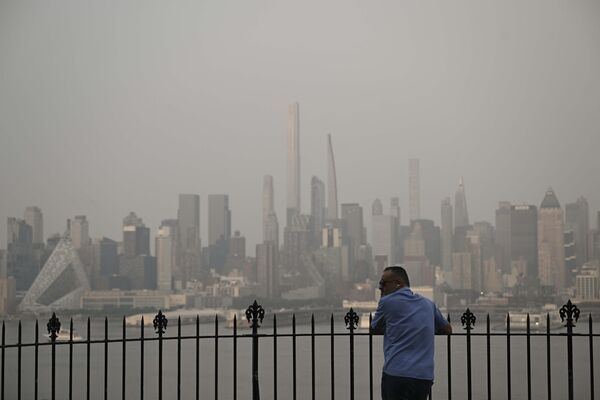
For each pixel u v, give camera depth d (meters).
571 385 8.39
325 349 58.78
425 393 7.02
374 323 7.33
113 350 61.09
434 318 7.22
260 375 50.06
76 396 45.09
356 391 43.47
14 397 43.78
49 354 58.41
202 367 53.62
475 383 42.44
